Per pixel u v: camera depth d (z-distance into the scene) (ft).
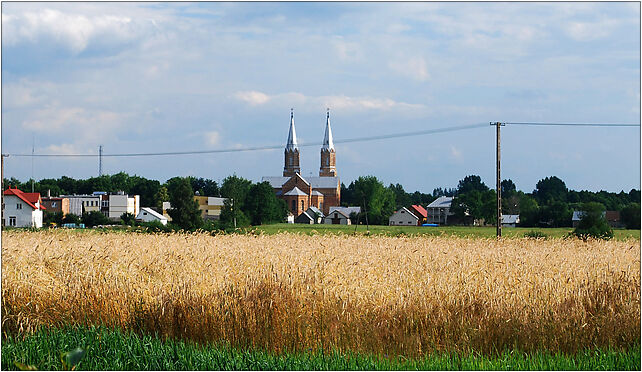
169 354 43.39
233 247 85.46
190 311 49.19
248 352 44.80
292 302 48.67
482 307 49.70
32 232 127.54
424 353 46.24
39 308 51.44
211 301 49.65
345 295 50.44
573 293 53.11
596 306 51.39
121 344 44.50
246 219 334.24
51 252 69.51
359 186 564.71
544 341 47.19
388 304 49.85
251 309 48.47
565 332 47.47
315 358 43.57
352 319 48.14
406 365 43.01
